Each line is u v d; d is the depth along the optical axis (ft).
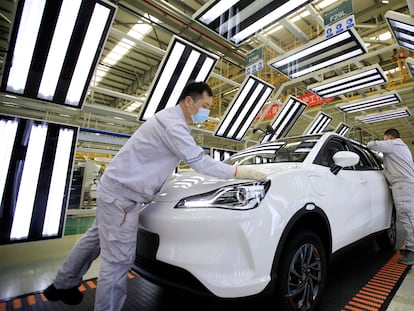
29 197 9.32
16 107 15.16
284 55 13.71
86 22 8.93
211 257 3.91
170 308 5.55
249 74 15.79
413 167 8.57
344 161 6.16
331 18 11.69
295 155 7.04
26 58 8.81
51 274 7.76
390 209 9.12
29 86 9.36
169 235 4.24
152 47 12.53
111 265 4.17
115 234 4.20
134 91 28.17
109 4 8.86
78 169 21.07
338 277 7.18
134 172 4.31
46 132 9.88
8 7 13.55
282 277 4.40
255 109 18.17
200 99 4.84
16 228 8.97
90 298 6.04
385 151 8.75
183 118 4.69
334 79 16.39
